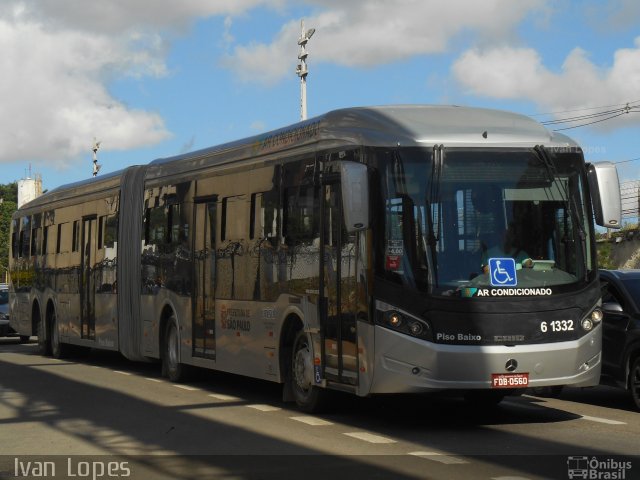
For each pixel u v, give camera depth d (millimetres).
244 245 14516
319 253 12250
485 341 10805
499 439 10625
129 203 19484
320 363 12289
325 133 12375
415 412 13070
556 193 11375
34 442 11047
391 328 10883
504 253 11039
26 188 68875
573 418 12352
